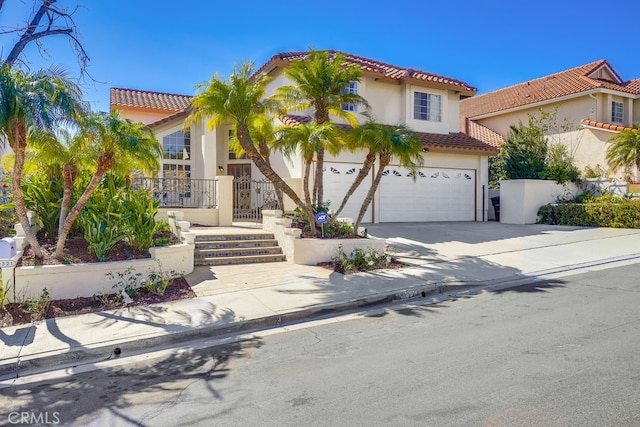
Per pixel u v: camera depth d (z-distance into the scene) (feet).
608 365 14.90
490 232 50.57
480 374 14.57
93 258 26.81
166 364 16.71
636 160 60.18
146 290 25.76
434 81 62.08
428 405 12.59
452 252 38.68
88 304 23.57
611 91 70.49
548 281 29.01
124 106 71.97
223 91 32.12
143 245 29.30
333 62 38.83
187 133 62.80
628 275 29.89
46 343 18.06
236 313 21.99
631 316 20.47
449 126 66.28
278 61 54.24
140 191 32.68
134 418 12.50
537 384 13.65
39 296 23.47
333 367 15.78
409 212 59.26
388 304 24.99
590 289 26.25
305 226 39.32
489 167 73.41
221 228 42.91
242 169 62.69
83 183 31.37
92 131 24.29
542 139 66.74
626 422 11.33
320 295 25.22
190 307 23.03
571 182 63.00
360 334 19.58
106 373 15.99
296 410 12.63
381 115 60.70
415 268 32.35
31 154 29.14
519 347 16.94
